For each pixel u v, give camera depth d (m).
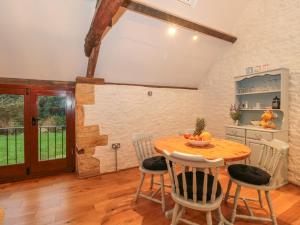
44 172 3.31
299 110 2.93
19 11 2.37
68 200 2.48
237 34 3.86
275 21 3.24
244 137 3.27
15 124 3.08
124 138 3.75
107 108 3.54
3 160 3.03
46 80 3.23
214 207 1.52
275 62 3.25
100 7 2.05
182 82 4.54
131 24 2.94
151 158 2.52
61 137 3.44
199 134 2.24
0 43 2.56
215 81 4.44
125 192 2.71
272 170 2.05
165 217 2.11
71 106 3.48
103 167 3.51
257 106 3.51
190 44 3.72
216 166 1.44
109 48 3.13
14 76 2.99
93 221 2.04
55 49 2.91
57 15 2.56
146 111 4.03
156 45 3.42
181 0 2.82
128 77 3.76
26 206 2.33
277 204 2.37
